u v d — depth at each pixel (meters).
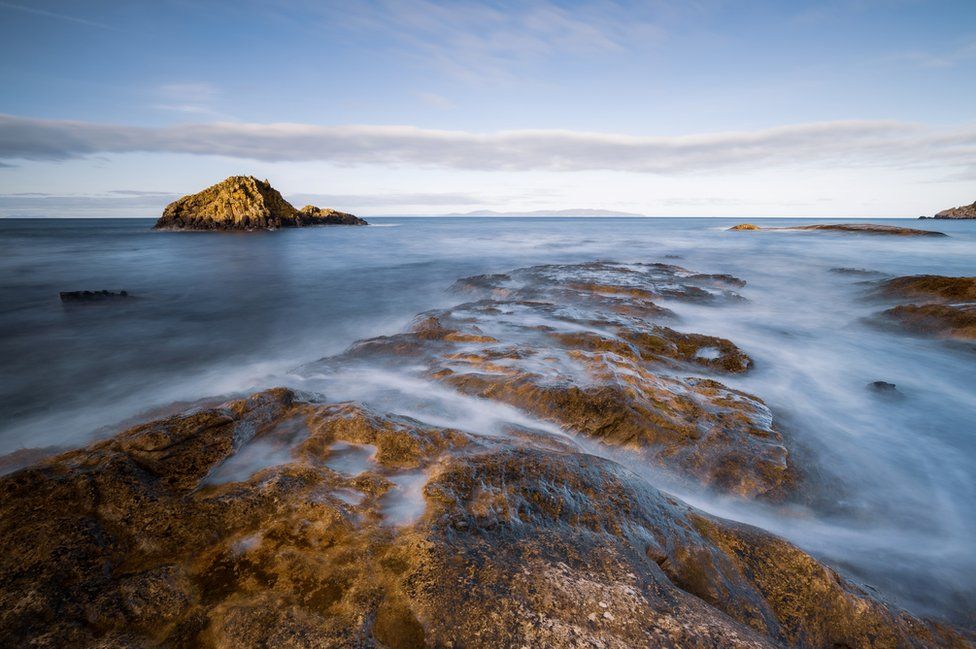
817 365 11.84
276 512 4.30
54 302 20.53
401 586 3.53
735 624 3.51
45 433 8.72
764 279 24.72
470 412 7.70
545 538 4.20
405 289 23.61
